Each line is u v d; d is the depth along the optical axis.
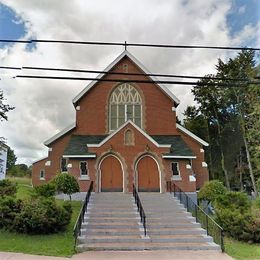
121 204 22.38
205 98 53.59
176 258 13.74
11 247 14.31
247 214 17.61
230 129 52.91
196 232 17.58
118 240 15.95
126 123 29.08
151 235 17.06
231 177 53.44
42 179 36.06
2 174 50.72
